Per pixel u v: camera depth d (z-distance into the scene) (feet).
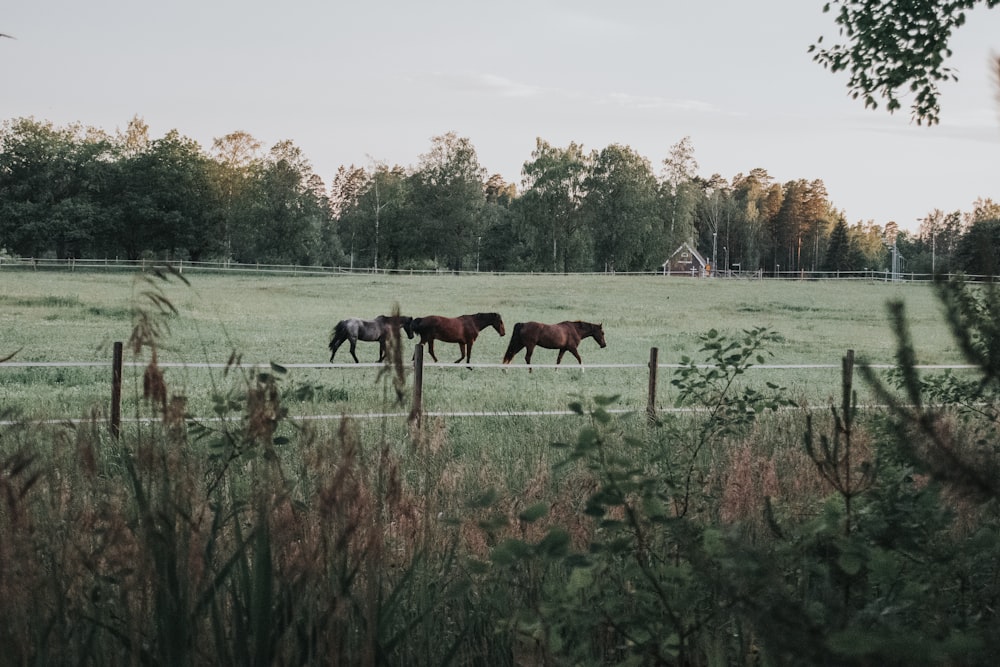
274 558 10.44
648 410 35.86
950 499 11.68
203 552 10.09
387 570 12.35
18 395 48.24
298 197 297.94
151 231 293.02
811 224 525.75
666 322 138.21
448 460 24.22
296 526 10.41
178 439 10.32
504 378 68.54
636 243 334.65
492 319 84.84
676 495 16.16
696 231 376.48
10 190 287.28
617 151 337.72
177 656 9.65
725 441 29.84
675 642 11.31
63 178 290.76
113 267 237.66
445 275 251.60
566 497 18.25
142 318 9.93
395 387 10.27
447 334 83.15
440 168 323.16
